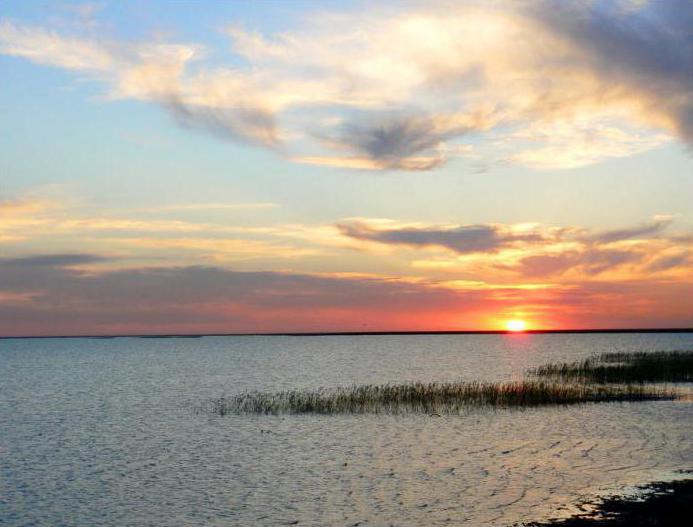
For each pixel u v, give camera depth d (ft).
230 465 104.27
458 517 72.90
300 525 72.90
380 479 92.07
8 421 159.22
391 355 517.55
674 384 193.26
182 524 74.84
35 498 86.84
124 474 99.91
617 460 98.32
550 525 66.80
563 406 153.58
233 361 443.32
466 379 253.03
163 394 216.95
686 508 68.74
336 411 153.89
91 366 399.65
